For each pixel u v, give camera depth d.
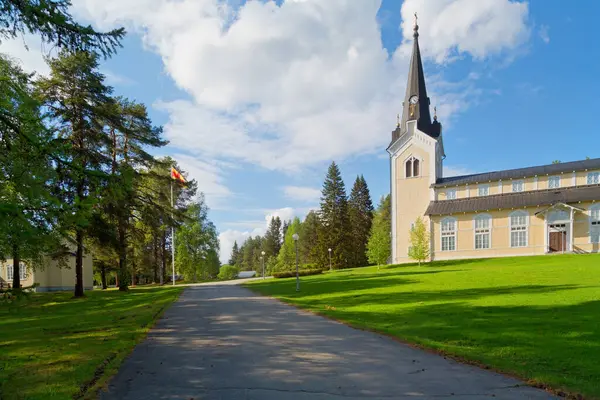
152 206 31.59
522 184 48.53
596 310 12.84
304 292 24.20
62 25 6.47
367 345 9.27
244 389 6.22
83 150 24.81
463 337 9.72
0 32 6.66
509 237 46.84
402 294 19.77
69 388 6.11
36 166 5.96
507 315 12.53
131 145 30.88
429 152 54.09
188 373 7.10
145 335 10.75
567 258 37.06
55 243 6.87
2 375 6.78
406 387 6.26
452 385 6.32
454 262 44.53
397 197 55.50
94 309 18.97
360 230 87.06
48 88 24.42
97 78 26.14
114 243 27.14
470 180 51.12
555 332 9.79
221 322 12.97
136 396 5.93
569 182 46.16
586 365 7.07
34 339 10.47
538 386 6.16
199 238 60.62
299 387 6.31
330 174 80.44
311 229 96.56
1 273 44.19
